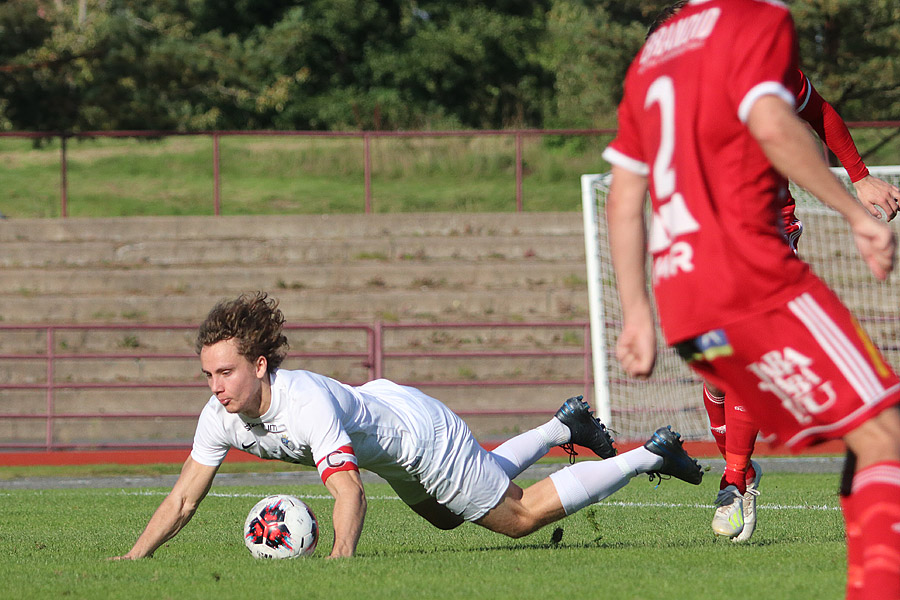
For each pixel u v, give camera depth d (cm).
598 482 1730
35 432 5966
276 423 1580
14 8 8675
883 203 1659
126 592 1311
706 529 2236
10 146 12056
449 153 11162
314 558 1594
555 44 14538
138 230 7850
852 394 910
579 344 6506
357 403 1614
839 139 1719
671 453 1767
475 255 7575
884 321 5781
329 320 6706
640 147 1005
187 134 7975
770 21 918
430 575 1401
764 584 1287
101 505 3147
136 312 6731
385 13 14125
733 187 922
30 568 1590
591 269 5009
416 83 14025
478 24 13988
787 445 965
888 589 884
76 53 8712
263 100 9275
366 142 8150
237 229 7894
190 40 9050
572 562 1552
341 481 1552
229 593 1281
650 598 1201
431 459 1641
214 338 1533
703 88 926
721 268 925
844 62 8200
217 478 4066
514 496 1709
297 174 11181
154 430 5969
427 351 6431
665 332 971
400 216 7950
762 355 931
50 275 7031
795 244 2091
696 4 979
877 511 902
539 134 8200
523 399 6012
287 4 14175
